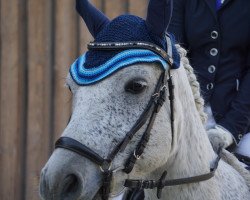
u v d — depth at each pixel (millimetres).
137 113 3840
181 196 4273
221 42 5129
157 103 3920
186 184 4273
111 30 3961
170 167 4219
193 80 4391
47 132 9883
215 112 5117
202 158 4359
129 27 3957
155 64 3939
